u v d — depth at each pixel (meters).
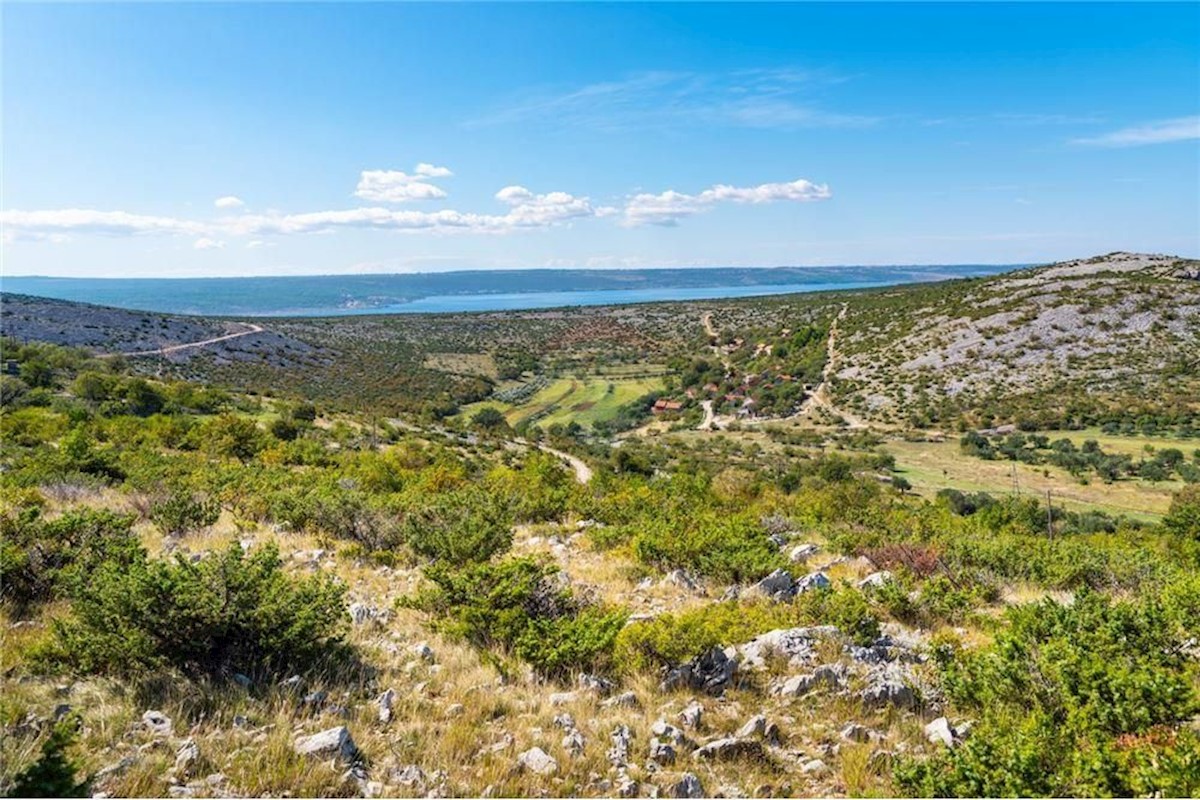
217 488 18.72
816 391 135.00
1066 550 14.94
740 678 7.33
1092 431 91.56
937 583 10.74
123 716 5.23
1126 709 5.21
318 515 15.14
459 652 7.66
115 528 9.60
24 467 22.23
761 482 54.41
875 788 5.23
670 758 5.52
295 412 78.88
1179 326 117.00
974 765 4.76
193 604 6.05
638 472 73.25
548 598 8.91
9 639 6.55
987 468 80.56
